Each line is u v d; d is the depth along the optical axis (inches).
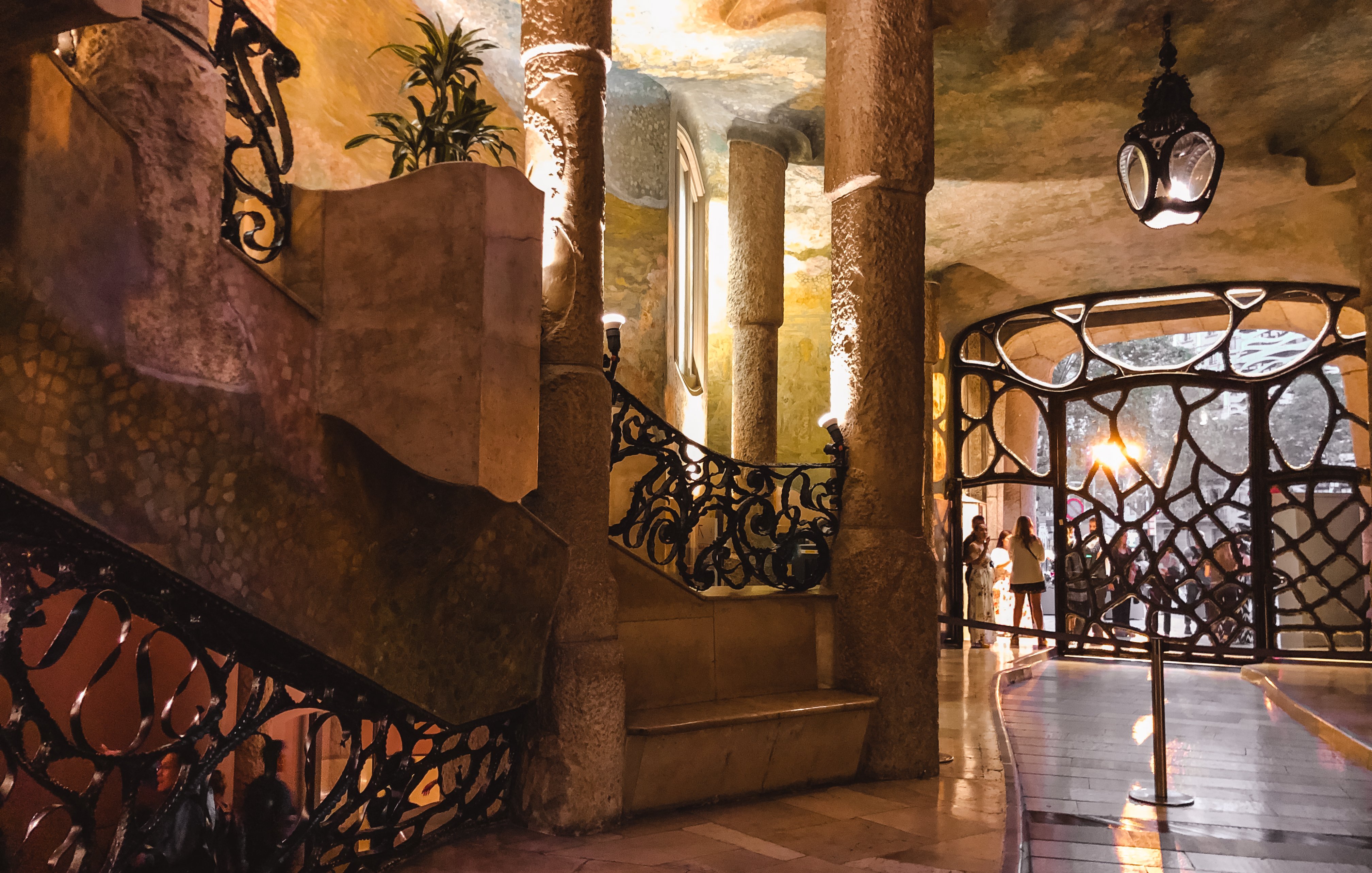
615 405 216.5
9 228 93.9
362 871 165.8
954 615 557.9
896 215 245.8
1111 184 423.8
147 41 111.5
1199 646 503.2
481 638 169.9
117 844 117.3
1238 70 331.6
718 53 323.3
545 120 198.1
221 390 119.2
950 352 579.8
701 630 227.0
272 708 139.6
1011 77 338.3
